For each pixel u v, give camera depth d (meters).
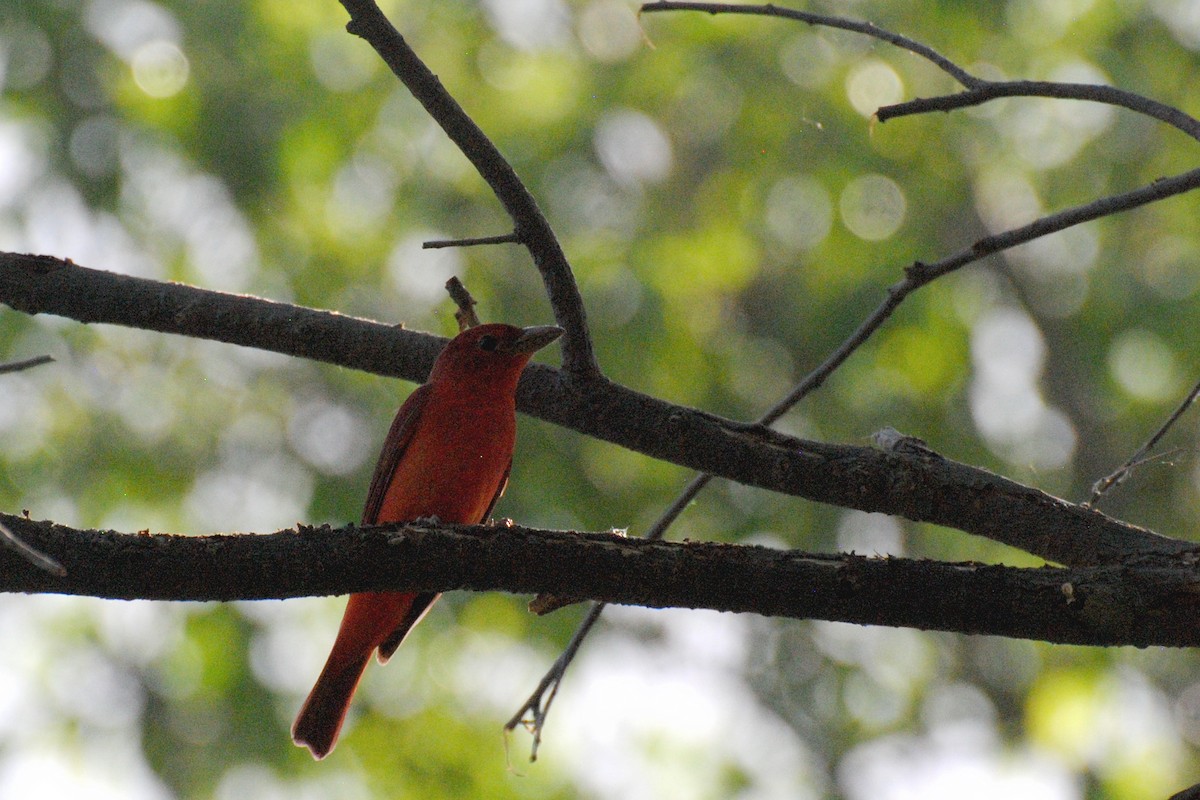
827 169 14.38
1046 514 5.82
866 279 14.05
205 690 12.73
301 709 7.18
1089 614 4.81
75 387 14.00
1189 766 14.90
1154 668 15.37
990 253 5.78
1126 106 5.32
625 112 14.89
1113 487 6.01
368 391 14.17
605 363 13.80
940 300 14.19
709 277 14.80
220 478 14.12
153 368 14.27
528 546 4.97
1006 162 14.98
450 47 14.91
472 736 13.46
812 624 16.36
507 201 5.88
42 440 13.79
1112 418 15.65
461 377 7.16
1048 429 15.80
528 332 7.20
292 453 14.12
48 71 13.62
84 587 4.70
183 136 13.55
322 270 14.41
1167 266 14.58
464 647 13.86
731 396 14.73
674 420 6.24
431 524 5.02
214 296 6.82
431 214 14.48
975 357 15.08
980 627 4.88
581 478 14.09
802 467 6.10
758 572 4.92
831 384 14.62
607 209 14.71
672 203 15.02
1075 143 14.79
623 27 14.94
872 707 16.06
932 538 14.88
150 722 12.76
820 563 4.94
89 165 13.42
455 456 7.16
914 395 14.60
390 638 7.63
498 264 14.48
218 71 13.95
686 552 4.97
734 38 14.48
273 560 4.86
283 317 6.85
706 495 14.34
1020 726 15.97
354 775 13.20
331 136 13.91
